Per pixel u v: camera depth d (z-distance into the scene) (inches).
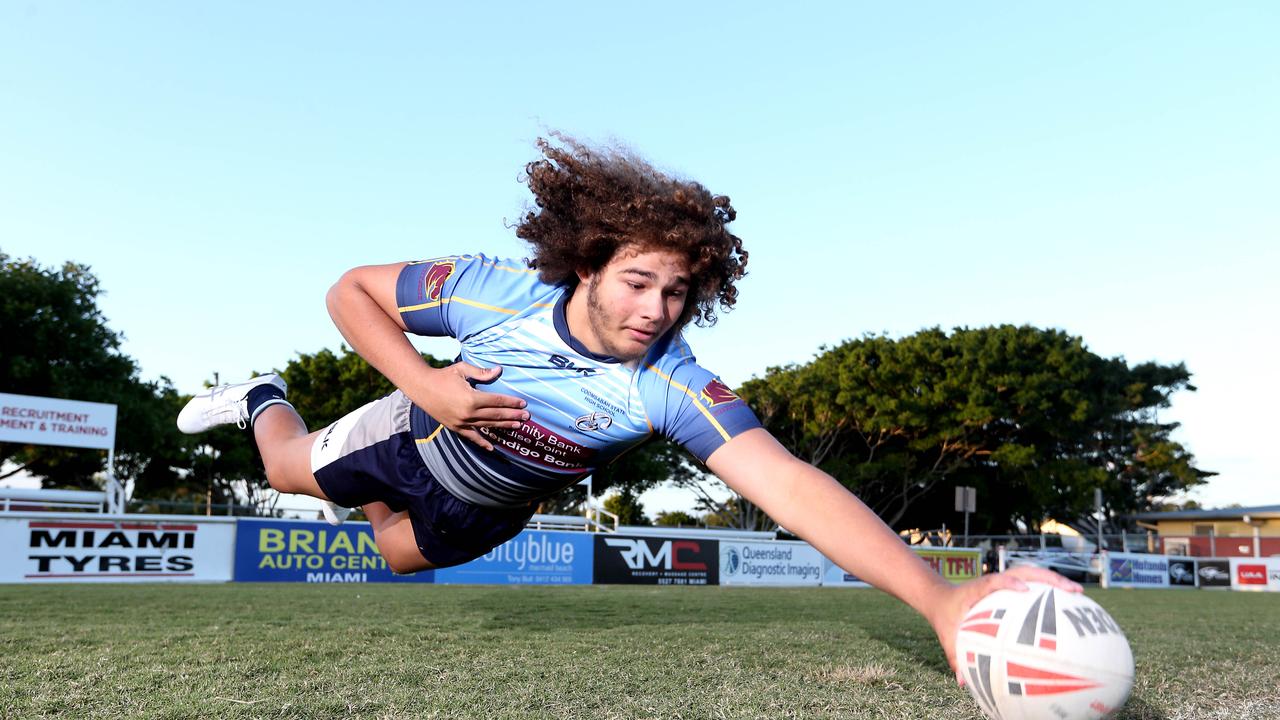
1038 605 80.4
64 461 1424.7
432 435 125.0
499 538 135.0
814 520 89.4
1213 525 2010.3
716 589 659.4
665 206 96.2
